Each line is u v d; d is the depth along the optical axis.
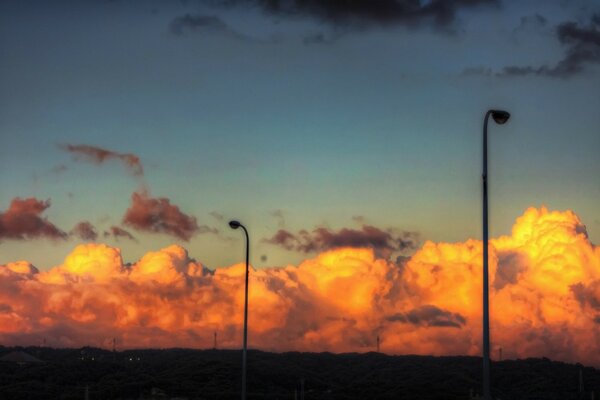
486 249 43.41
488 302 42.72
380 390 174.75
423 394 173.12
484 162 44.47
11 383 161.50
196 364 182.38
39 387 159.00
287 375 182.50
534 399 182.38
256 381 170.25
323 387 179.62
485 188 44.22
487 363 42.34
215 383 164.25
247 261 73.06
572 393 186.00
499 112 44.00
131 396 152.38
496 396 183.25
